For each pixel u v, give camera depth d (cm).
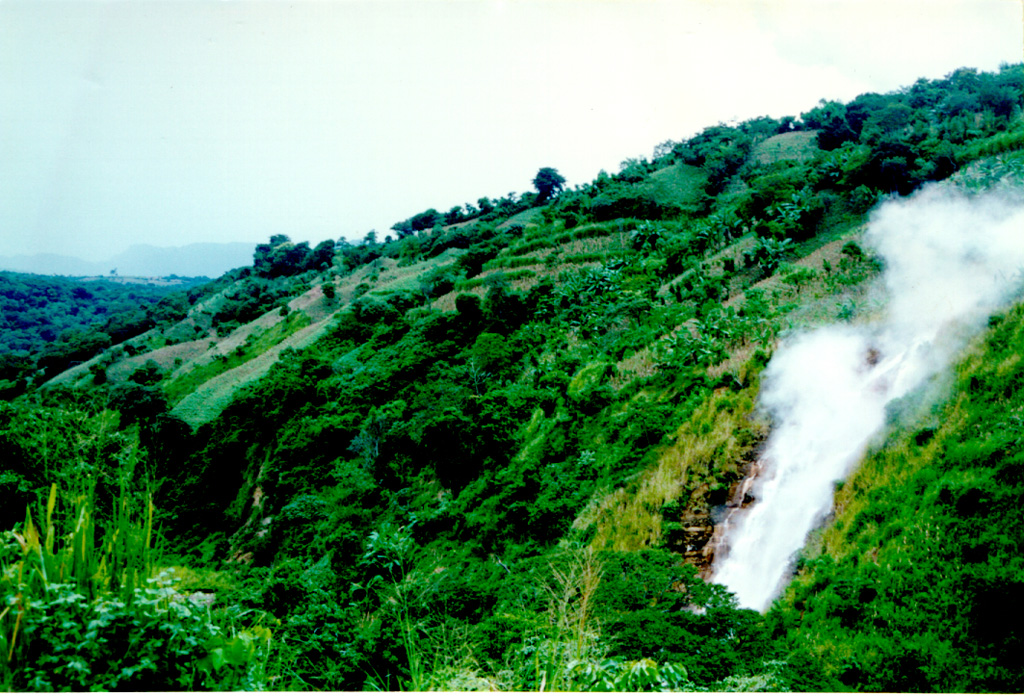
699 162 7656
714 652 898
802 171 5059
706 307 3003
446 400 3328
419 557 2209
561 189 8988
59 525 475
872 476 1323
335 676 883
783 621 1047
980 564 977
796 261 3397
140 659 376
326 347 5275
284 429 3912
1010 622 892
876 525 1200
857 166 4003
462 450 2847
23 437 757
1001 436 1170
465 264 5891
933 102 6253
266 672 517
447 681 544
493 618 835
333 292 7112
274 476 3597
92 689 354
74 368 6022
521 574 1330
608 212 6084
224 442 3925
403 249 8225
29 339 6838
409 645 653
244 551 3266
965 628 913
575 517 1934
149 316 7894
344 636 1005
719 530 1522
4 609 375
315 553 2569
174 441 3950
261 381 4412
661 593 1078
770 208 4144
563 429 2514
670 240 4756
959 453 1202
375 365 4316
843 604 1017
